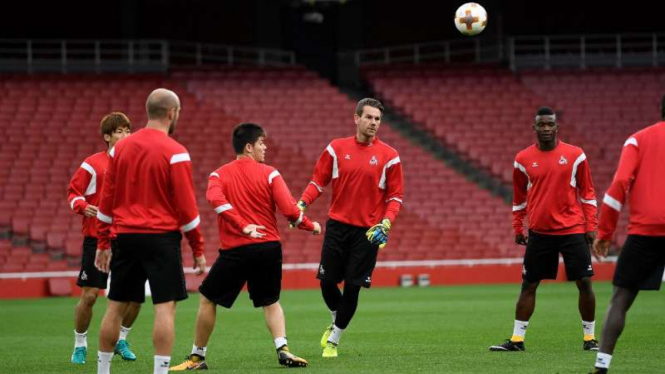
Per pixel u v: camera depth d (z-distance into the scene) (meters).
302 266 82.25
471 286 82.50
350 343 36.84
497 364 28.56
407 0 122.75
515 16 121.19
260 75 110.19
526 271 32.53
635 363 28.53
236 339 39.31
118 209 23.56
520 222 33.38
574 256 31.92
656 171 23.00
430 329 42.97
